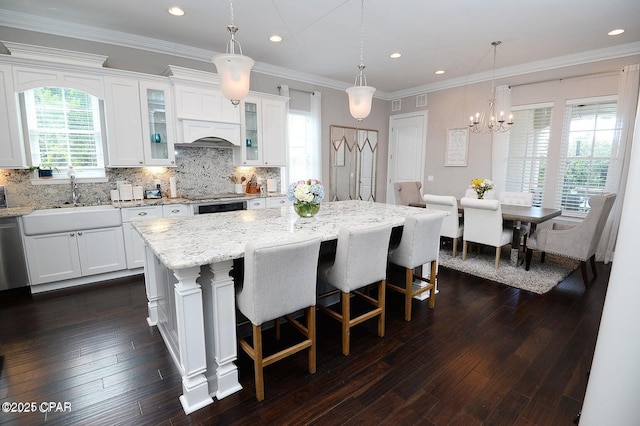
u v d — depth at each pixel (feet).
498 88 17.13
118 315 9.18
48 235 10.63
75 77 11.22
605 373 3.77
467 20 11.32
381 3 10.13
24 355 7.27
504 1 9.96
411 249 8.64
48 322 8.76
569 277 12.26
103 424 5.41
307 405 5.83
